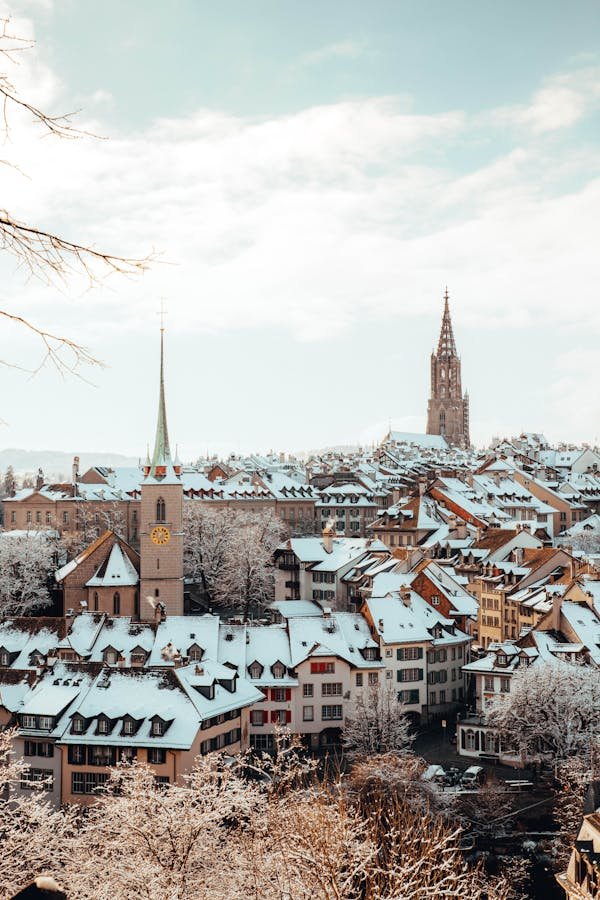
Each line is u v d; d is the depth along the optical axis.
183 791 50.81
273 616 169.38
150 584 158.62
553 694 109.69
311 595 188.38
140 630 137.00
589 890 58.06
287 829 46.66
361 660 139.38
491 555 182.25
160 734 105.38
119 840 48.44
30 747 107.00
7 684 116.25
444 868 47.38
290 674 133.62
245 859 46.22
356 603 177.75
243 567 188.50
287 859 42.06
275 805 51.28
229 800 51.44
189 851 46.91
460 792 100.88
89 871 46.16
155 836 47.47
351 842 45.91
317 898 40.09
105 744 104.88
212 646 134.12
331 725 133.88
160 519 158.75
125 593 159.50
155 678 113.56
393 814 56.81
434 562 168.50
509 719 112.69
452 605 158.62
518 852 91.56
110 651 132.62
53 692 112.12
